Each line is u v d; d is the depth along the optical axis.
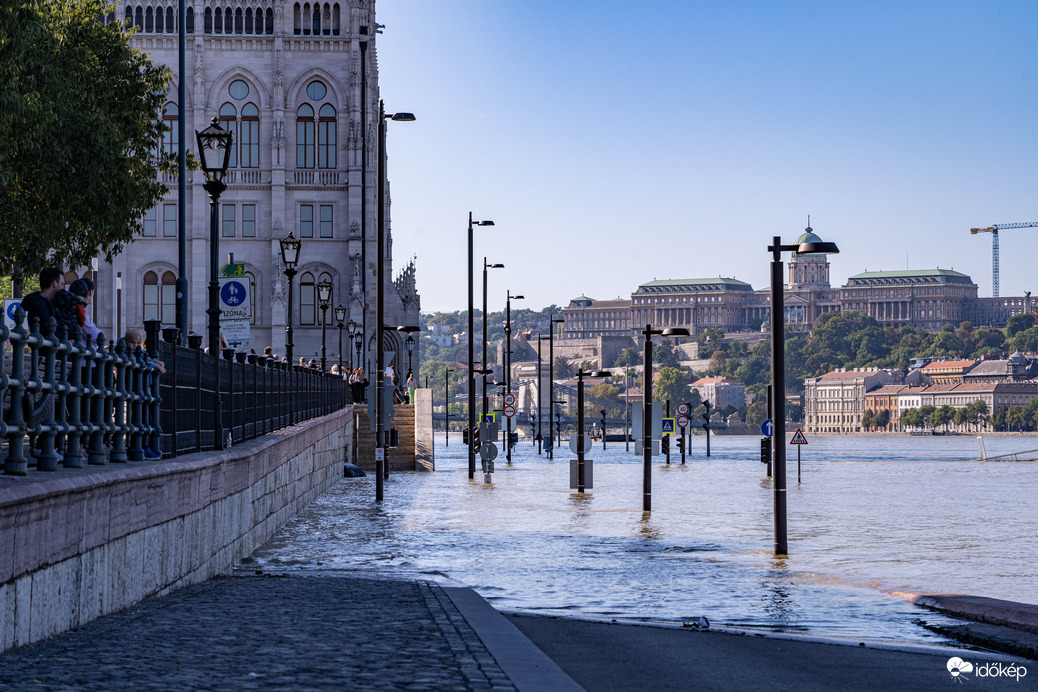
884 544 38.62
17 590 12.52
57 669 11.70
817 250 34.19
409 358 103.50
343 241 101.50
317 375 54.28
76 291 19.86
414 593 21.41
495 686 11.92
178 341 21.70
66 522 14.02
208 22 101.00
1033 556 34.97
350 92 101.44
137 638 14.05
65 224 46.12
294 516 42.81
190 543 20.97
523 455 140.62
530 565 30.88
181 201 42.00
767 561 32.91
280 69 100.69
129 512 16.73
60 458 16.45
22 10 34.50
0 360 12.77
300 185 101.06
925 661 16.67
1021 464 130.88
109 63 46.66
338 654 13.59
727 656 16.80
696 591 26.12
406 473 81.00
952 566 32.31
